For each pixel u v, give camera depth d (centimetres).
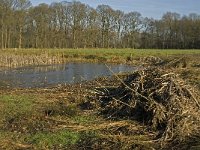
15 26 8225
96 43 9931
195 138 1012
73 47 9531
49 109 1442
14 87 2330
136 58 5325
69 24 9594
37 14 8994
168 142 1004
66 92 1877
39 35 9050
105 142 1016
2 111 1409
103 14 9956
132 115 1234
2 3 7750
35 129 1163
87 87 2025
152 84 1255
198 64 2262
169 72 1327
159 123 1092
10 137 1080
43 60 4731
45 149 984
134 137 1041
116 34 10175
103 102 1445
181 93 1143
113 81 2095
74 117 1310
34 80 2794
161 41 10719
